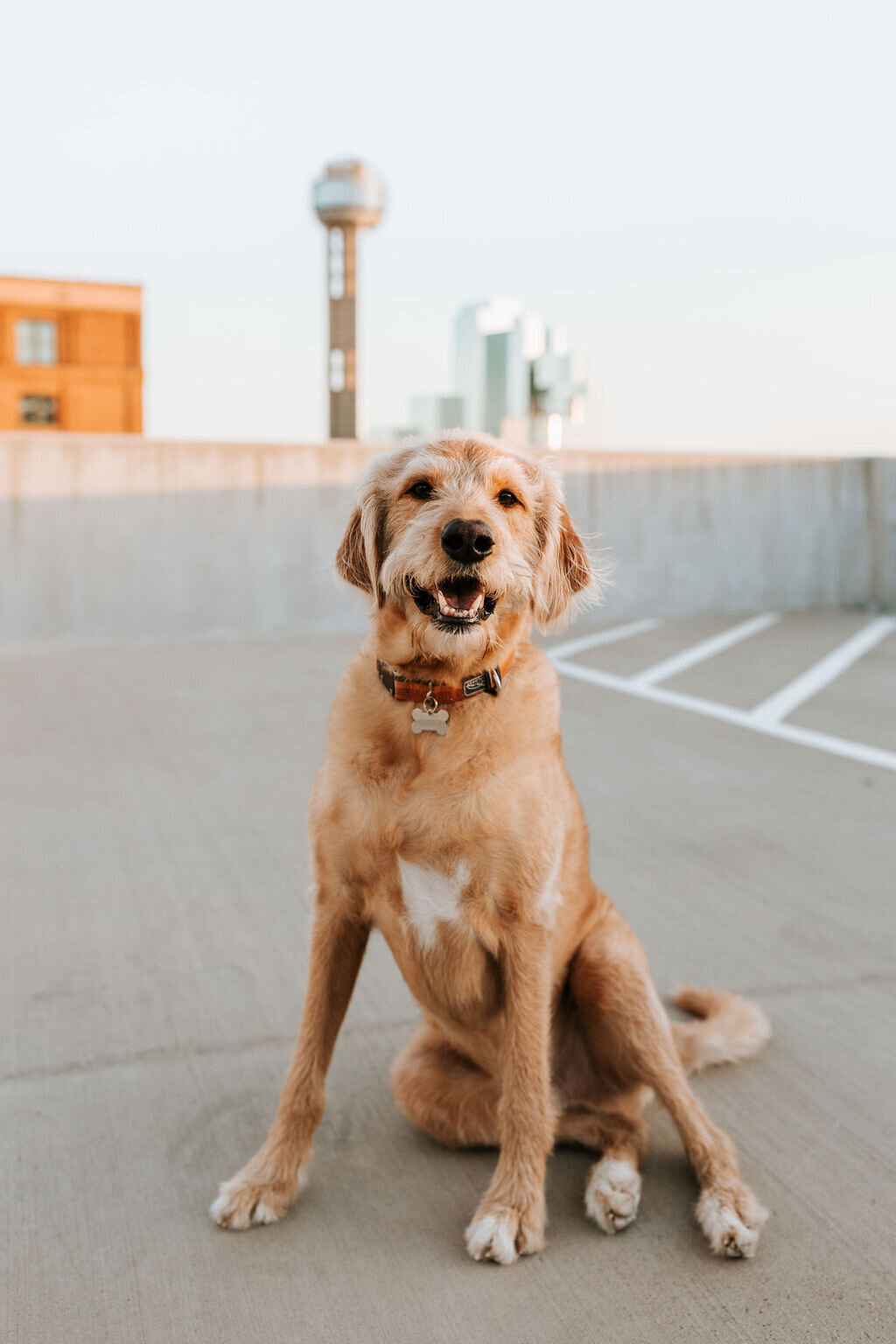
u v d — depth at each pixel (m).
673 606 12.24
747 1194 2.23
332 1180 2.40
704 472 12.20
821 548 12.80
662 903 3.97
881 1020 3.11
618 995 2.47
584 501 11.74
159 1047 2.93
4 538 9.83
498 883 2.27
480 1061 2.56
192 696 7.59
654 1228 2.24
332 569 2.72
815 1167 2.42
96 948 3.57
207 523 10.44
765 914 3.87
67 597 10.09
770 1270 2.08
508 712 2.30
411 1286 2.04
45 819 4.89
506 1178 2.21
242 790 5.36
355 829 2.29
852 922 3.79
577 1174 2.46
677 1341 1.89
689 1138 2.37
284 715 7.01
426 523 2.30
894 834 4.76
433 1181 2.40
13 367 45.28
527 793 2.28
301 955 3.53
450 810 2.23
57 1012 3.12
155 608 10.37
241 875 4.24
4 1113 2.61
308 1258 2.12
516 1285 2.04
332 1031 2.42
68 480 9.97
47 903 3.94
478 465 2.48
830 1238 2.17
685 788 5.50
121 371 47.06
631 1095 2.59
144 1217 2.24
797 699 7.69
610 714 7.22
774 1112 2.65
